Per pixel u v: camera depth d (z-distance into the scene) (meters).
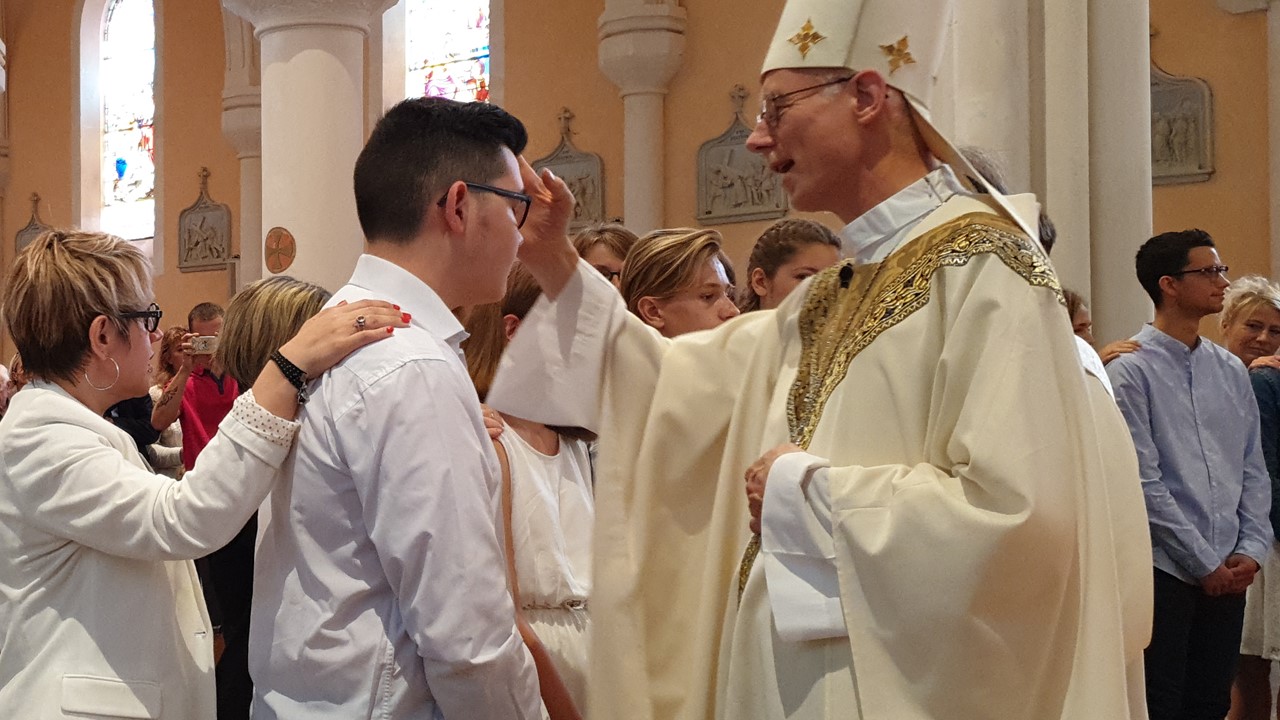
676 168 11.89
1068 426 1.67
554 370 2.32
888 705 1.67
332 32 8.07
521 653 1.87
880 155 1.92
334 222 8.02
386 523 1.79
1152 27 9.73
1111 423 1.98
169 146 15.47
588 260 3.42
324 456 1.86
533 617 2.38
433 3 13.94
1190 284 4.18
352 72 8.14
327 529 1.87
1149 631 1.95
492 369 2.59
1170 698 4.02
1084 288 4.80
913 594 1.66
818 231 3.45
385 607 1.86
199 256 15.10
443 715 1.85
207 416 6.35
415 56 14.02
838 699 1.76
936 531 1.64
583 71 12.48
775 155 1.96
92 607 2.08
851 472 1.76
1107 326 4.86
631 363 2.31
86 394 2.20
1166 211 9.65
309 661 1.86
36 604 2.09
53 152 16.41
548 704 2.21
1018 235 1.77
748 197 11.48
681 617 2.23
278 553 1.92
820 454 1.86
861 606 1.71
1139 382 4.12
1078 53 4.79
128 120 16.14
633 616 2.21
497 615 1.82
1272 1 9.23
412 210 1.98
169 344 6.40
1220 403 4.19
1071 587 1.67
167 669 2.12
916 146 1.94
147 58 16.05
